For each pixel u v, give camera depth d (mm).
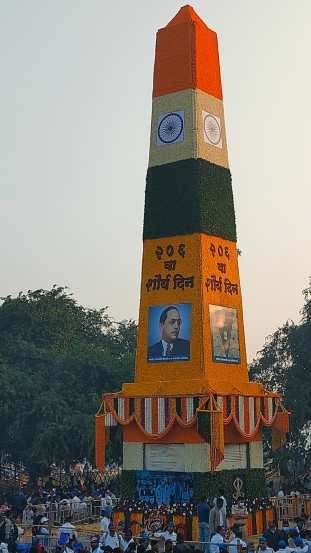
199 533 35312
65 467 71875
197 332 40625
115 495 54438
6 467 77938
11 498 50062
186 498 39031
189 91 44312
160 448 40500
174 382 40156
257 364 67500
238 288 44156
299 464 63469
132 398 41438
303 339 63531
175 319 41656
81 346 80875
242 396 41188
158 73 45844
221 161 45312
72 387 70438
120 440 65062
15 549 31875
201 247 42000
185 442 39438
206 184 43562
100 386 71375
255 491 41656
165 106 45125
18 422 66438
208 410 38344
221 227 43844
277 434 45031
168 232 43219
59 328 85812
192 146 43594
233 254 44438
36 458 64188
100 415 42438
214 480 38906
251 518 39188
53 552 32406
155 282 43031
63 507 44812
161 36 46094
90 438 63750
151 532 34000
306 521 37531
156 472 40438
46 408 65375
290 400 61406
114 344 91812
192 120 43906
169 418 39750
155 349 42094
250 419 41656
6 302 83688
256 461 42281
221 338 41719
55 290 88750
